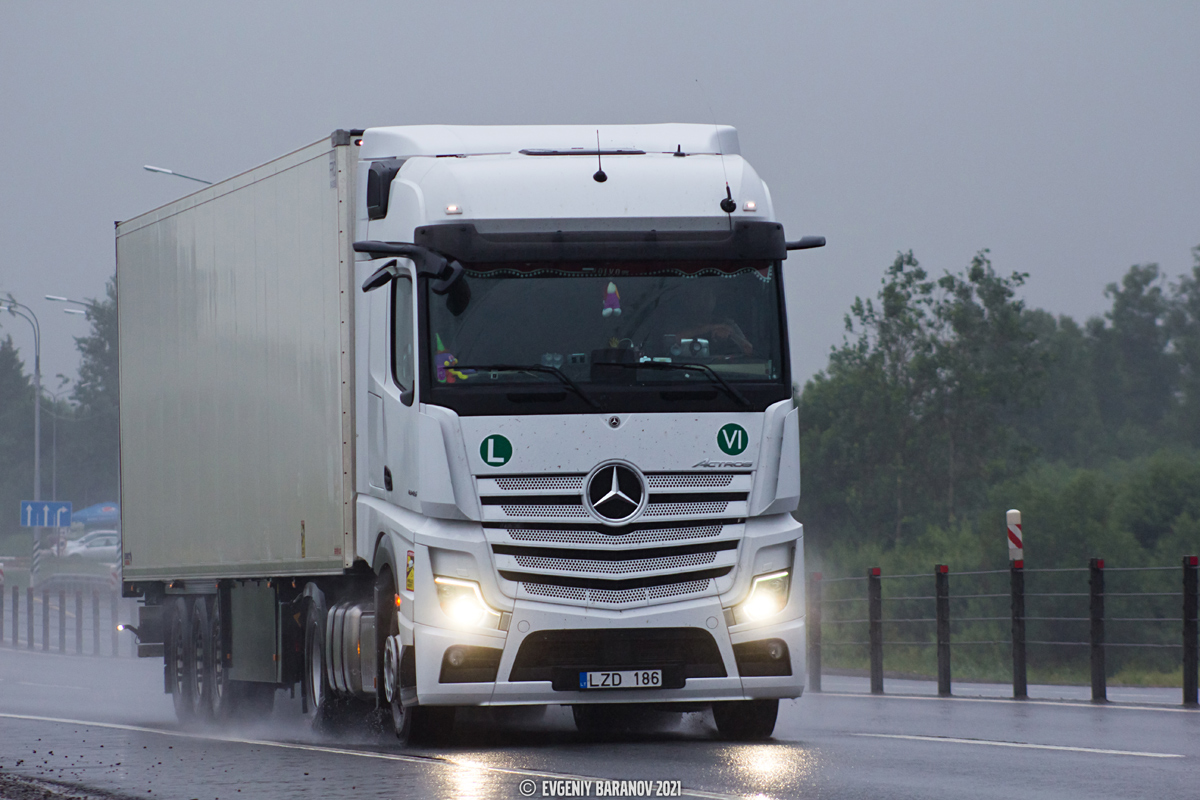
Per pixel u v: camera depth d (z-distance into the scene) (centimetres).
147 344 4953
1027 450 17812
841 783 2252
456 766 2606
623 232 3006
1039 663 10931
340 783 2411
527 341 2939
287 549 3919
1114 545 12412
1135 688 5691
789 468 2998
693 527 2938
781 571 2984
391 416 3148
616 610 2898
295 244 3859
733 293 3019
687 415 2942
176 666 4984
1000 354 17888
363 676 3438
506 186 3017
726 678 2931
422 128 3381
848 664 9644
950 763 2528
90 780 2627
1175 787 2173
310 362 3775
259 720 4534
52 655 11056
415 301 2977
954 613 12231
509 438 2898
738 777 2347
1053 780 2267
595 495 2905
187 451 4622
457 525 2906
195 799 2284
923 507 17438
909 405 17825
